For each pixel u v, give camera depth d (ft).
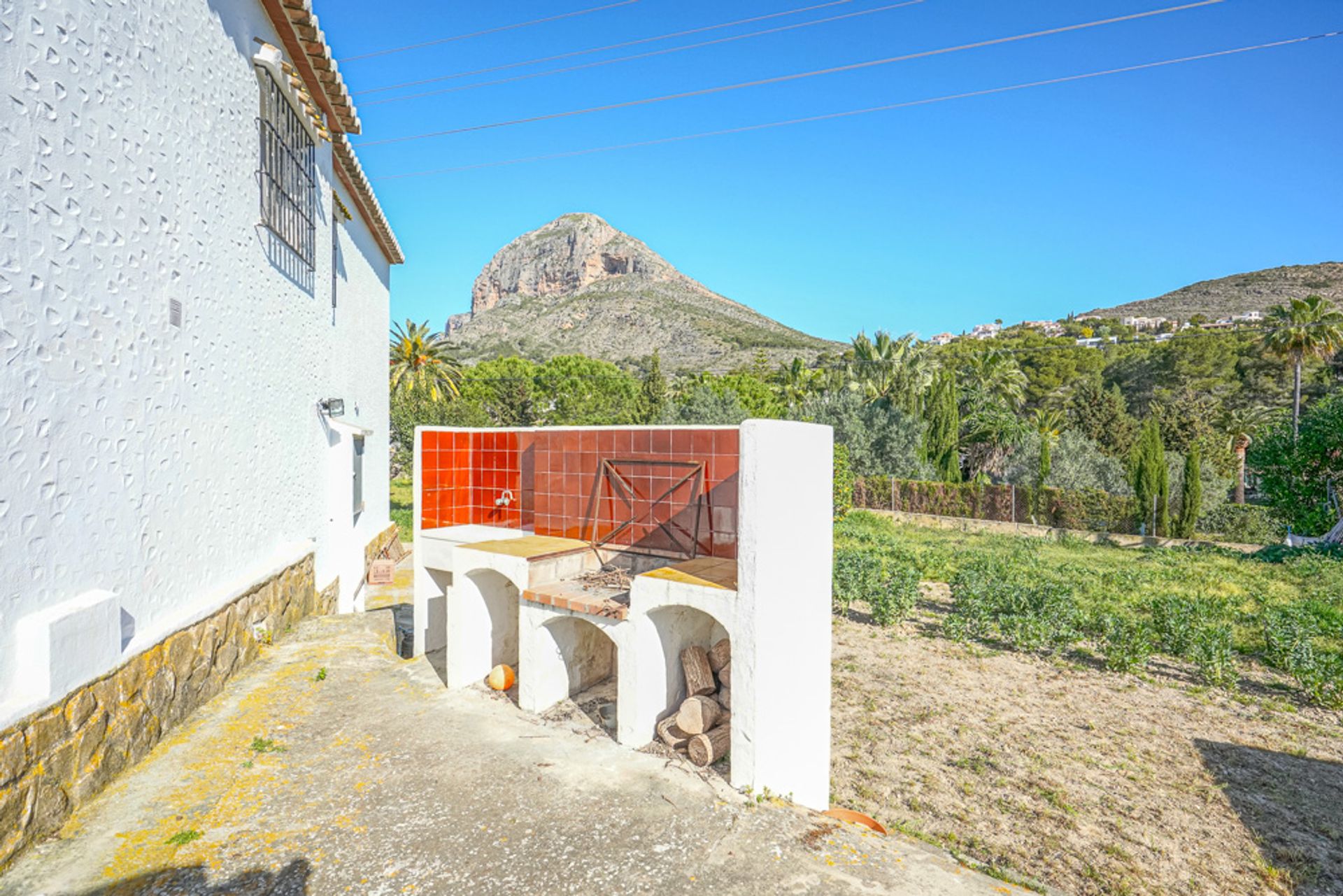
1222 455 103.40
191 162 17.47
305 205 27.17
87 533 13.00
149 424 15.35
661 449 19.31
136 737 13.89
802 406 108.58
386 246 46.16
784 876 11.00
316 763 14.30
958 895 10.78
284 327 24.76
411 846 11.35
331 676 19.69
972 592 34.88
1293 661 26.04
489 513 24.02
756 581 13.38
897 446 92.73
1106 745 20.63
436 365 106.83
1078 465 87.20
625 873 10.89
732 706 13.85
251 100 21.47
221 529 19.36
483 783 13.67
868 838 12.59
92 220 13.24
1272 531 70.90
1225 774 18.88
